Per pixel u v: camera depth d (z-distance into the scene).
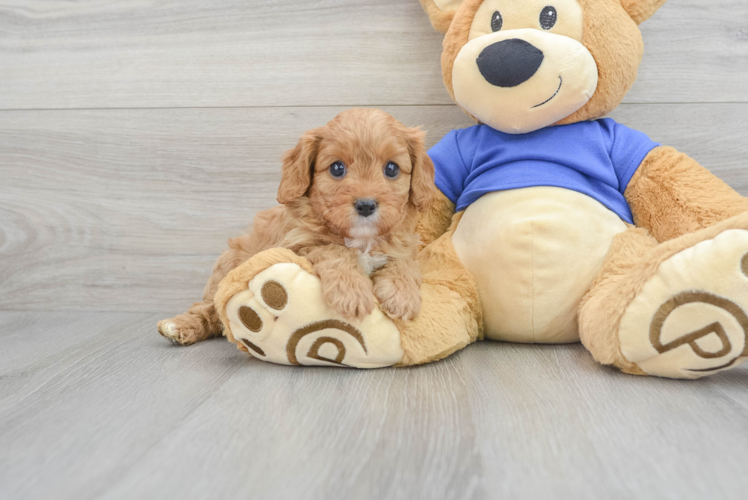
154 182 2.09
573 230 1.50
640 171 1.57
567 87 1.48
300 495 0.78
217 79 2.03
